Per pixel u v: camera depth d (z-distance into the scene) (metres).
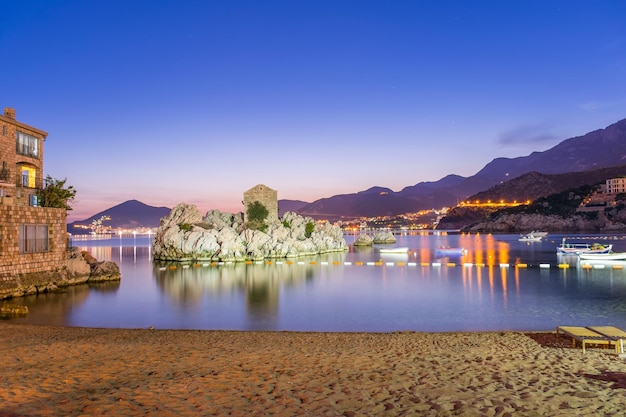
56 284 45.28
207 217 101.19
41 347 19.45
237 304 39.78
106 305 39.03
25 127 49.38
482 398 11.67
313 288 50.19
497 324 30.30
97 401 11.53
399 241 187.88
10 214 39.38
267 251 92.12
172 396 12.04
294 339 22.50
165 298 43.12
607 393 11.96
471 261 84.81
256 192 100.12
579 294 43.31
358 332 26.30
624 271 64.44
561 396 11.73
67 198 54.31
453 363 15.82
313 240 108.31
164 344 20.64
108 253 126.00
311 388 12.81
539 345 19.75
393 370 14.88
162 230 91.62
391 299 41.94
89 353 18.14
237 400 11.71
